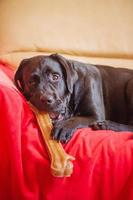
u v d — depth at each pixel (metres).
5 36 2.32
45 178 1.27
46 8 2.37
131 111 1.77
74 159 1.27
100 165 1.28
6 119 1.29
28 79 1.55
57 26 2.36
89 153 1.29
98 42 2.38
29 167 1.29
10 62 2.25
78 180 1.26
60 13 2.37
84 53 2.39
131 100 1.77
